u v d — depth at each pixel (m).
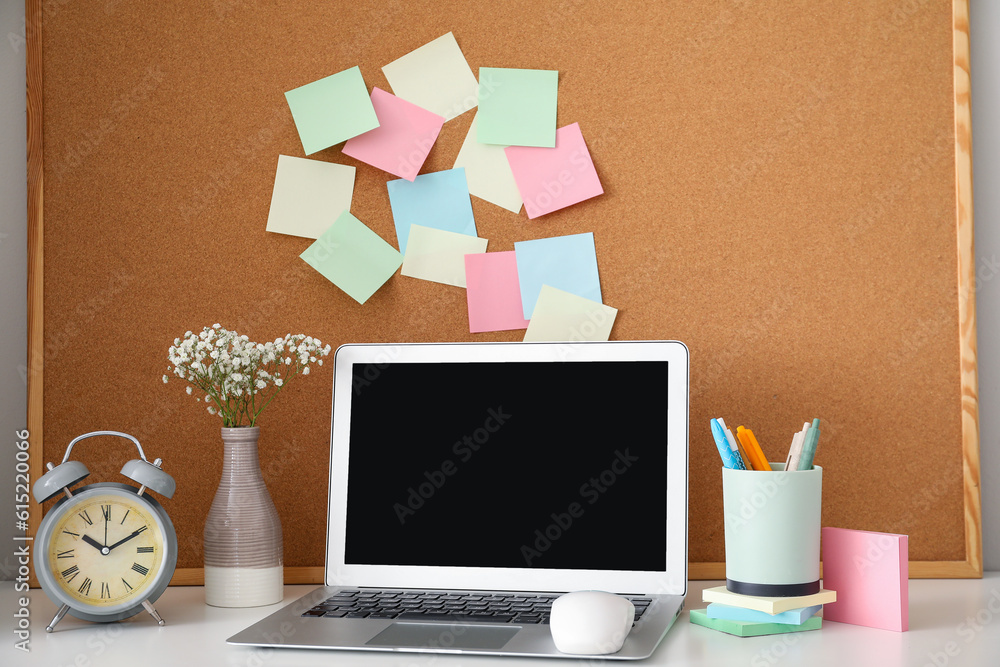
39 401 0.99
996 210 1.01
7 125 1.02
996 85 1.01
